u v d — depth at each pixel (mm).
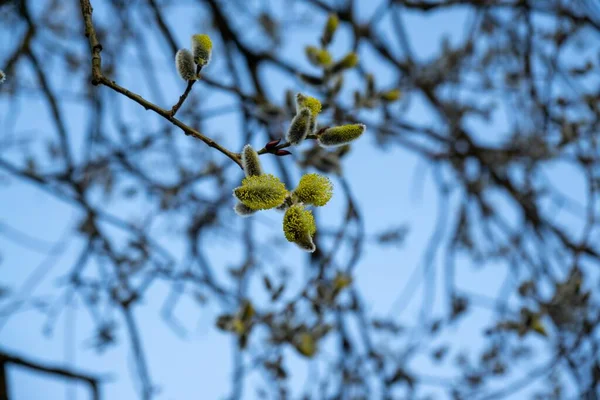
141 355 5117
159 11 4781
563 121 4918
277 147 2006
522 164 5664
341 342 5488
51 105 5293
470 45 5527
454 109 5816
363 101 3912
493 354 5961
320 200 1919
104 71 5758
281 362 4484
